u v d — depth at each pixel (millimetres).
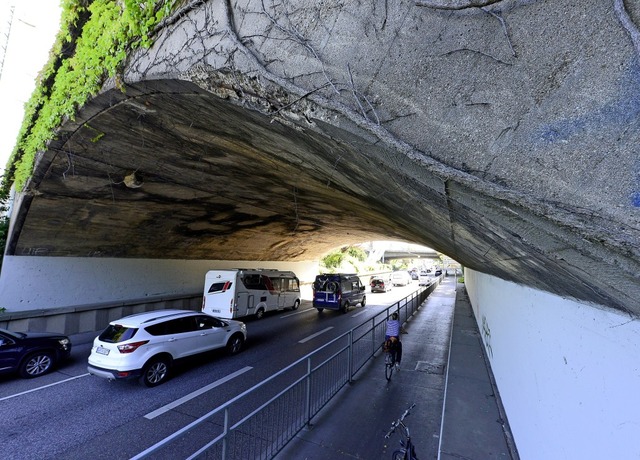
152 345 6973
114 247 12555
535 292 3160
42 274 10812
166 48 3395
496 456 3980
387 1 1800
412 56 1693
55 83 6219
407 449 3572
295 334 12242
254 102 2668
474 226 2049
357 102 1860
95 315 11641
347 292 18406
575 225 1190
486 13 1456
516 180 1345
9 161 9727
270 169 6438
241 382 7137
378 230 17016
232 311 13711
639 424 1353
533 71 1329
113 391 6578
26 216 9266
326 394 6094
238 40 2502
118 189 9375
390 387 6719
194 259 17000
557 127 1261
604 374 1714
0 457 4367
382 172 2246
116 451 4520
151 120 5406
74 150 7164
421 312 17172
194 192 10398
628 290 1260
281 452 4379
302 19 2148
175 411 5719
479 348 9062
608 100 1146
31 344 7316
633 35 1078
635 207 1071
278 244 21000
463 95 1523
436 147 1585
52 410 5723
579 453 2051
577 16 1221
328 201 9734
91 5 4934
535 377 3176
